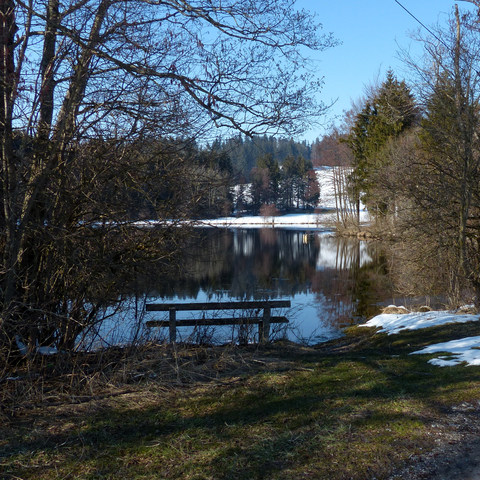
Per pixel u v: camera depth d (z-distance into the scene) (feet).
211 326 30.78
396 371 20.95
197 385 19.83
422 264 46.57
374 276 73.51
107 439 14.62
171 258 23.59
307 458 12.78
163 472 12.39
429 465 12.19
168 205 22.70
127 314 25.71
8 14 17.88
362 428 14.53
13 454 13.65
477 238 43.16
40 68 19.63
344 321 44.55
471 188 40.86
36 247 19.97
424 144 49.14
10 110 18.31
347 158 155.02
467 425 14.47
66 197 19.76
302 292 59.52
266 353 26.30
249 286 60.54
